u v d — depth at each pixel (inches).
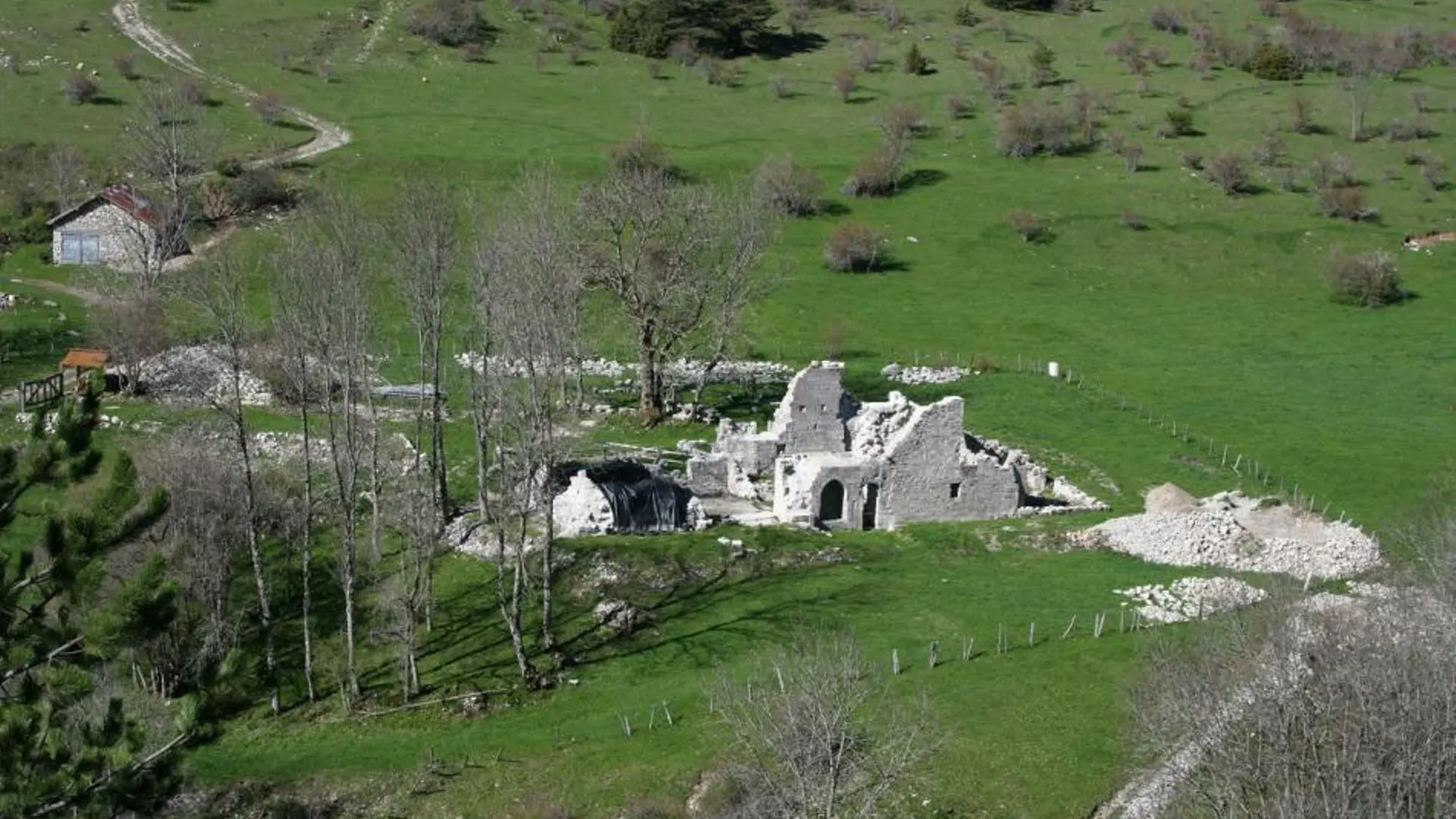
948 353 5506.9
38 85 7436.0
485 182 6747.1
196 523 3149.6
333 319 3383.4
